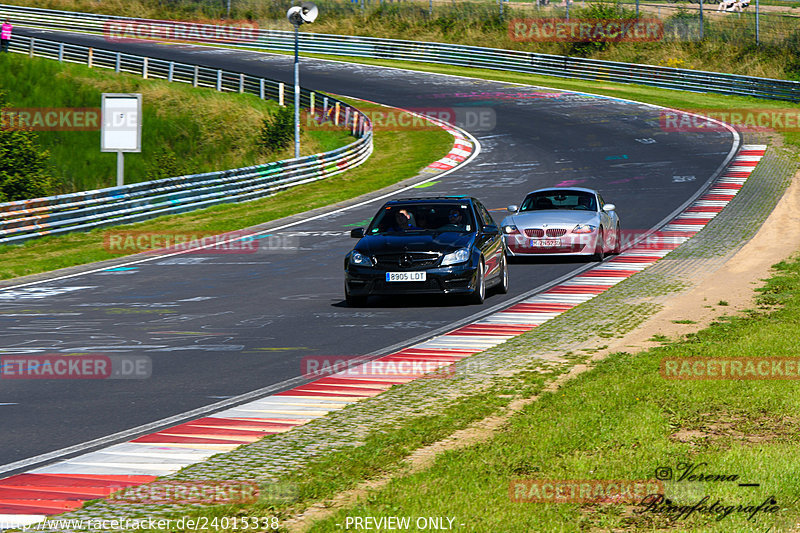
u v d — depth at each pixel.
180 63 130.12
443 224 38.72
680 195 71.69
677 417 18.77
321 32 177.38
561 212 48.50
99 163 107.38
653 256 48.91
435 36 171.62
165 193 73.12
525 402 20.88
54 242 61.72
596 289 39.75
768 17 162.12
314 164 90.25
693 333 29.25
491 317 34.03
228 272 49.97
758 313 32.56
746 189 72.12
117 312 38.31
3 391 23.98
